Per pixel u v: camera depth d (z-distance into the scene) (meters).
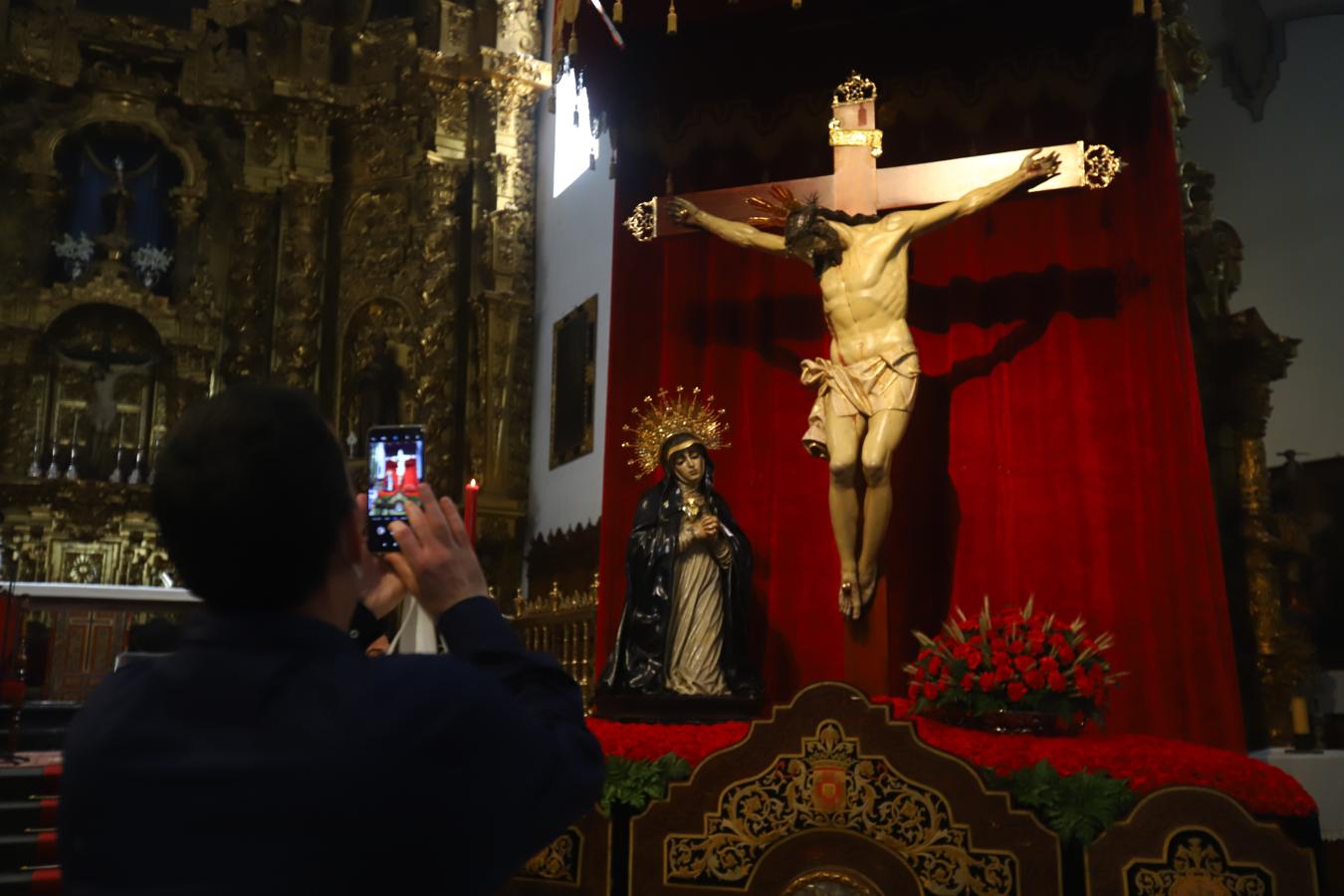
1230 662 5.68
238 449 1.29
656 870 4.76
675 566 6.01
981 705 4.88
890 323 6.00
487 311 13.55
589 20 7.02
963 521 6.64
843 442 5.85
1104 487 6.27
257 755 1.18
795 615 6.96
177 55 14.90
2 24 14.07
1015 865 4.29
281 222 14.55
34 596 11.12
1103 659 5.45
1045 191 5.97
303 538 1.30
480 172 14.22
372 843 1.17
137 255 14.53
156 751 1.20
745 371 7.37
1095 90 6.69
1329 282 8.62
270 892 1.11
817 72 7.45
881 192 6.29
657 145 7.76
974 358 6.79
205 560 1.28
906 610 6.60
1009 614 5.23
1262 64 9.20
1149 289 6.31
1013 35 6.93
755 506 7.19
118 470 13.75
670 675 5.88
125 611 11.57
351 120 14.89
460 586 1.53
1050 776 4.32
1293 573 8.06
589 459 11.76
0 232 14.00
